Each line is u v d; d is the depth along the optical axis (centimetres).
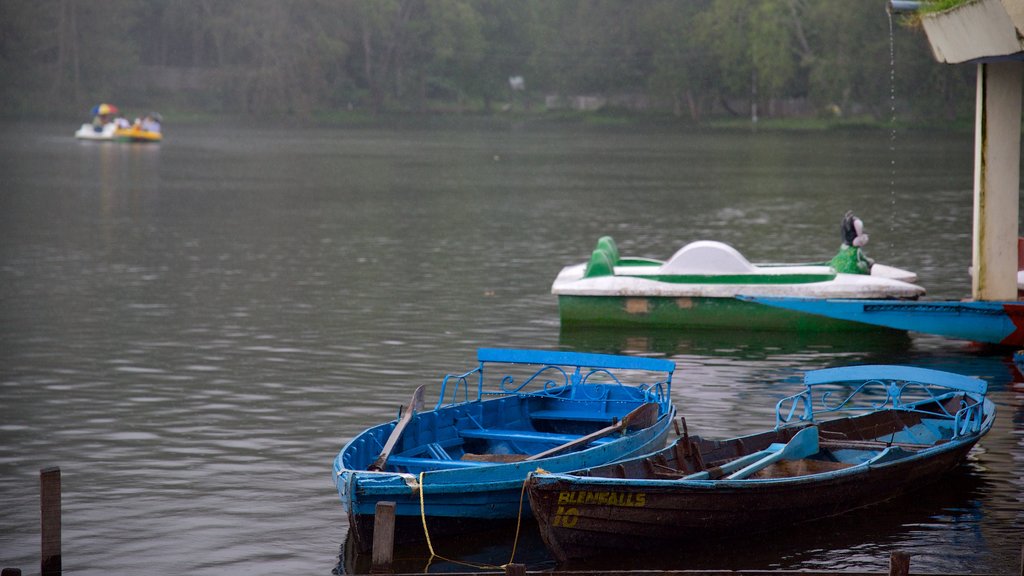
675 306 2220
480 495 1139
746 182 6194
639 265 2469
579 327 2253
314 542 1170
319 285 2762
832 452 1334
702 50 13862
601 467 1130
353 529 1112
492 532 1181
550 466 1180
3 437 1512
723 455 1277
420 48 15250
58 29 14175
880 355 2016
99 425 1569
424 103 15675
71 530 1200
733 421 1587
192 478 1357
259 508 1264
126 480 1350
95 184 5856
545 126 14438
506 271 3008
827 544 1164
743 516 1162
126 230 3900
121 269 3011
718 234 3825
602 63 14838
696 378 1847
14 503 1275
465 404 1375
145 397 1712
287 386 1781
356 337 2145
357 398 1712
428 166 7581
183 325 2258
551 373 1886
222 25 14438
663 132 13100
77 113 14200
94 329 2214
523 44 16075
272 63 14538
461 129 13750
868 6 11531
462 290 2698
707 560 1125
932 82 11688
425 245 3550
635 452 1280
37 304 2483
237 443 1491
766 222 4194
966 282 2731
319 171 7044
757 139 11581
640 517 1110
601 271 2292
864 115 13112
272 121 14838
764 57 12456
